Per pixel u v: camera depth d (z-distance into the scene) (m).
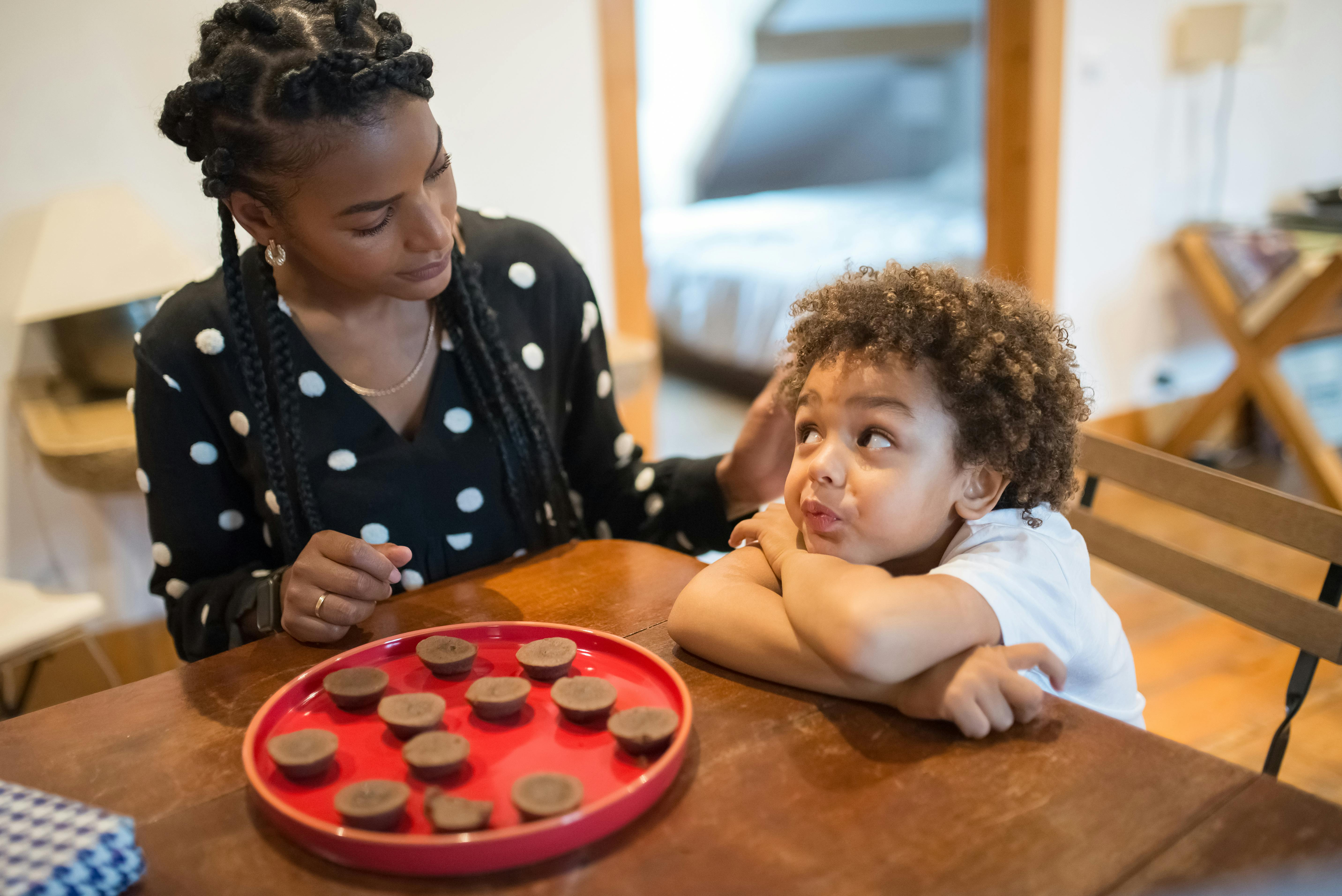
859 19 5.07
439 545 0.95
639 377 1.93
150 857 0.52
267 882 0.50
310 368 0.89
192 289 0.93
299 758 0.56
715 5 4.84
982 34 3.06
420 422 0.94
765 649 0.66
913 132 5.93
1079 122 2.82
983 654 0.61
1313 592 2.20
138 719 0.67
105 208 1.71
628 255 2.36
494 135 2.12
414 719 0.60
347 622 0.75
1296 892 0.46
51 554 1.89
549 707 0.64
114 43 1.77
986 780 0.55
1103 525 1.09
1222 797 0.53
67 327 1.66
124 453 1.49
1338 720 1.70
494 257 0.98
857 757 0.58
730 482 0.96
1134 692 0.80
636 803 0.52
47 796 0.53
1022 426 0.67
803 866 0.49
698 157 5.65
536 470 0.98
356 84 0.68
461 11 2.02
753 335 3.76
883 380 0.67
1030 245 2.82
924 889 0.47
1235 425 3.27
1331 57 3.30
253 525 0.99
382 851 0.49
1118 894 0.46
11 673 1.81
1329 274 2.63
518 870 0.50
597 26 2.19
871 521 0.67
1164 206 3.08
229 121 0.72
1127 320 3.12
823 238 4.24
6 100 1.71
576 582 0.85
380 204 0.73
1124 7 2.81
